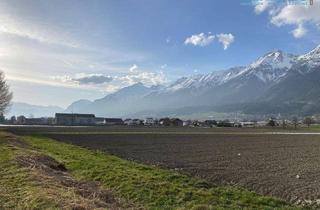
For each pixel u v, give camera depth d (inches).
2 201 644.1
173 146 2377.0
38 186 761.0
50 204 610.2
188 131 5241.1
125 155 1760.6
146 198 767.1
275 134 4441.4
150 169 1167.6
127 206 698.2
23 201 639.1
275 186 932.0
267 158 1627.7
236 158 1630.2
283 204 741.3
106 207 650.8
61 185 805.2
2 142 1963.6
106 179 962.1
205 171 1194.0
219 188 869.2
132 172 1060.5
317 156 1717.5
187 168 1272.1
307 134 4483.3
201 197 767.1
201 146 2394.2
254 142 2851.9
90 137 3314.5
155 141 2881.4
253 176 1088.2
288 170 1221.7
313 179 1034.7
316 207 731.4
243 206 713.0
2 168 997.8
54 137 3230.8
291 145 2529.5
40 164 1114.7
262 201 749.3
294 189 894.4
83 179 974.4
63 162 1304.1
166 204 721.6
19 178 848.9
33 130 4682.6
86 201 653.9
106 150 2034.9
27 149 1694.1
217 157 1673.2
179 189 829.2
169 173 1067.9
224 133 4616.1
